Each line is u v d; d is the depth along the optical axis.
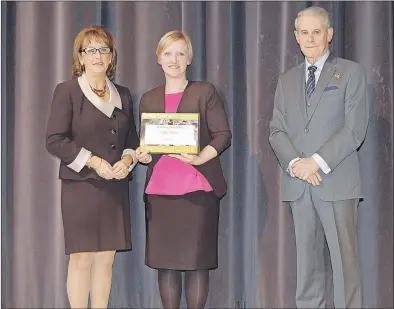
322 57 3.00
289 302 3.37
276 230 3.39
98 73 2.89
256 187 3.40
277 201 3.38
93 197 2.87
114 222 2.91
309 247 3.01
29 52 3.46
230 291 3.43
